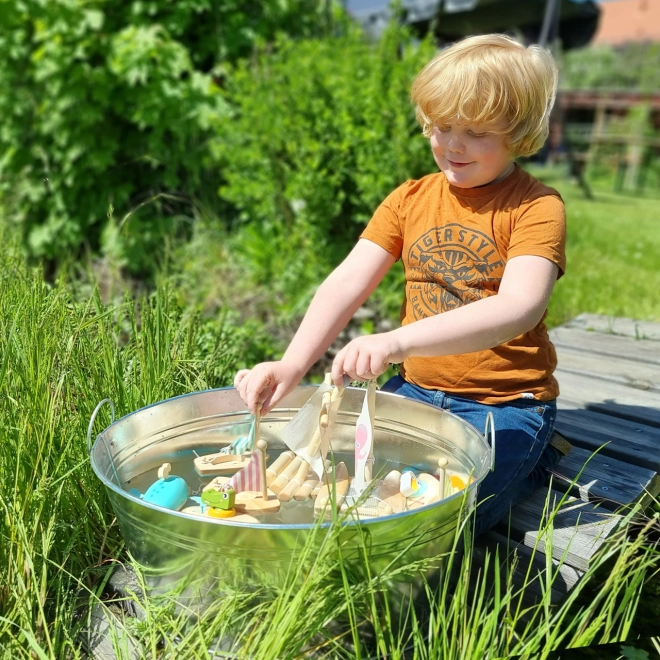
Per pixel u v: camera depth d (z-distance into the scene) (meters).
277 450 1.57
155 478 1.43
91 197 4.41
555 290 3.67
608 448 1.81
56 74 4.22
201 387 1.79
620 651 1.41
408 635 1.20
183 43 4.57
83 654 1.22
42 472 1.35
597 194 8.52
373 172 3.38
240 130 3.97
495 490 1.44
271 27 4.71
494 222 1.50
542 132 1.47
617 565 1.26
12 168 4.46
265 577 1.10
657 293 3.68
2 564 1.28
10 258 2.18
